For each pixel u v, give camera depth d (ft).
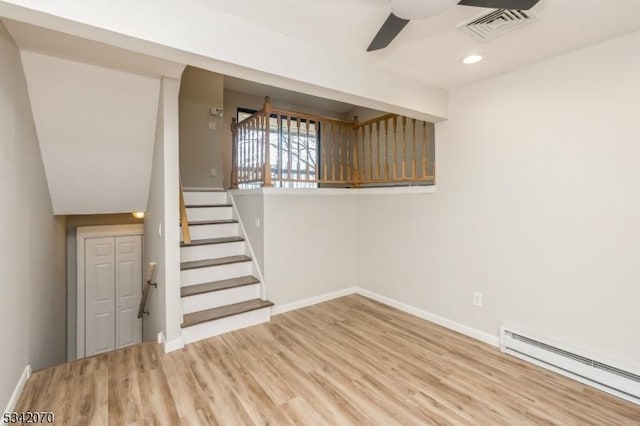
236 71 6.24
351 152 14.55
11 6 4.14
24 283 7.36
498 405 6.57
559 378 7.52
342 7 5.57
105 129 8.95
